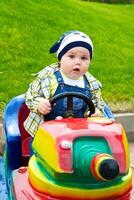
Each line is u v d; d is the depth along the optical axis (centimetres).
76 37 276
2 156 412
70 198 232
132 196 246
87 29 766
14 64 589
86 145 225
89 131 231
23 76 562
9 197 276
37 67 589
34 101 281
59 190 232
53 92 287
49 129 243
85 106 286
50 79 290
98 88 300
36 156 255
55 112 282
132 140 489
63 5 838
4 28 669
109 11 1030
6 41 638
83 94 278
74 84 289
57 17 764
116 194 237
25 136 326
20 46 634
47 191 236
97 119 256
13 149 311
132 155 445
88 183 231
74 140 228
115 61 662
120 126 246
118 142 231
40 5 788
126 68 641
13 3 754
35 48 639
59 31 713
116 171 202
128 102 536
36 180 243
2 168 356
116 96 545
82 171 221
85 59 280
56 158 227
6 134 318
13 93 519
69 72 283
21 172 269
